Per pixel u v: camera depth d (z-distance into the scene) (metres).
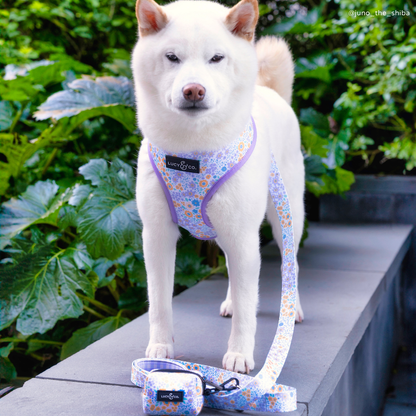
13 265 2.79
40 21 5.21
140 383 1.82
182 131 1.81
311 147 4.18
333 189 4.77
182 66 1.72
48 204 3.16
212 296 3.09
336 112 5.17
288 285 1.96
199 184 1.87
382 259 3.93
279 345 1.84
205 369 1.89
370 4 5.06
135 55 1.87
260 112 2.19
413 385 3.79
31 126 4.26
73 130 3.93
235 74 1.81
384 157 5.71
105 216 2.85
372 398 3.17
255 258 1.95
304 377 1.93
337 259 3.94
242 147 1.88
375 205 5.42
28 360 3.43
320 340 2.31
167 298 2.05
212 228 2.04
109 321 3.02
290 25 5.66
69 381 1.90
